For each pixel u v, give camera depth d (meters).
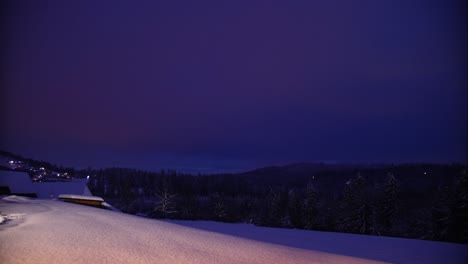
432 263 11.11
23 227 7.91
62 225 8.67
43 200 18.77
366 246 14.89
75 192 32.31
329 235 20.64
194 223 30.03
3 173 30.94
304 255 7.88
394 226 39.47
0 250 5.43
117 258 5.71
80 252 5.83
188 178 113.38
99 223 9.84
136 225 10.27
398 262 10.58
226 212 60.09
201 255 6.59
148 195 96.38
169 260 5.93
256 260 6.63
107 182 108.19
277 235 18.53
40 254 5.43
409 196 52.28
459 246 16.45
